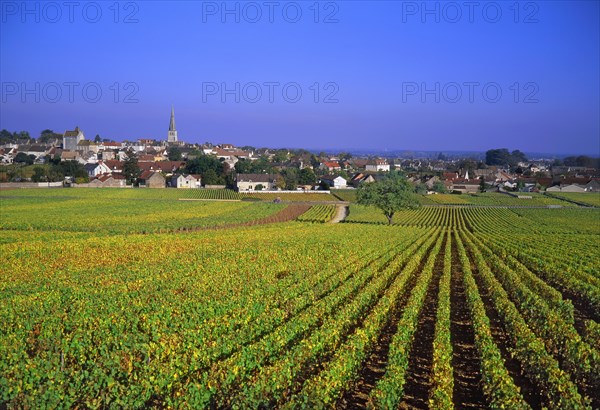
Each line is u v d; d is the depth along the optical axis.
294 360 18.50
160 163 196.38
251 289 31.22
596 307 31.52
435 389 16.78
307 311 25.31
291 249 51.28
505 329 26.00
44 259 45.53
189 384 16.17
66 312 25.75
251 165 184.88
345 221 100.81
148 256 47.12
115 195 138.25
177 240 59.41
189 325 22.95
